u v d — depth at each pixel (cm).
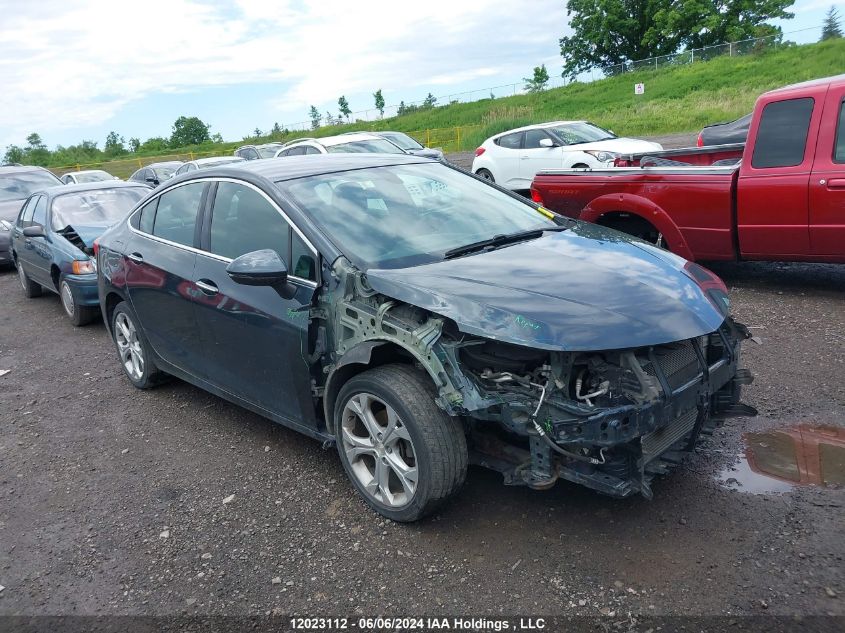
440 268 350
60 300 976
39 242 870
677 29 5659
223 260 427
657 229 706
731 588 282
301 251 376
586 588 291
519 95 5425
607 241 402
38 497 418
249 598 307
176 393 567
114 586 326
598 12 5981
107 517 387
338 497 382
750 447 390
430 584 304
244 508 381
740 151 786
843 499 333
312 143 1588
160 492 408
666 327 302
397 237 384
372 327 338
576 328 292
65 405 566
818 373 475
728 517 327
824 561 292
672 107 3556
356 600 299
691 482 360
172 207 492
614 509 342
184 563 338
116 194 927
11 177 1403
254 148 1972
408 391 323
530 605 285
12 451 487
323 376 378
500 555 317
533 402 296
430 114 5503
